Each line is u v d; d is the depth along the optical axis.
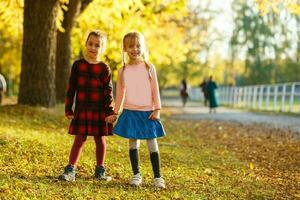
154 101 7.21
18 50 35.28
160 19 21.81
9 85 50.84
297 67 49.91
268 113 29.48
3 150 8.52
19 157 8.26
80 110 7.18
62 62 20.52
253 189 7.77
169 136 14.85
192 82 68.44
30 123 13.38
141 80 7.21
